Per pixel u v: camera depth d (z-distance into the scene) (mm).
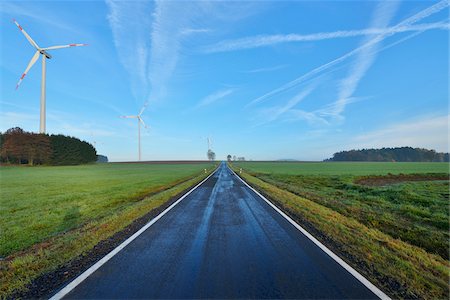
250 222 8562
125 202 13742
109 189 19891
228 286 4078
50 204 13086
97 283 4172
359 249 5824
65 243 6223
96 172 47969
